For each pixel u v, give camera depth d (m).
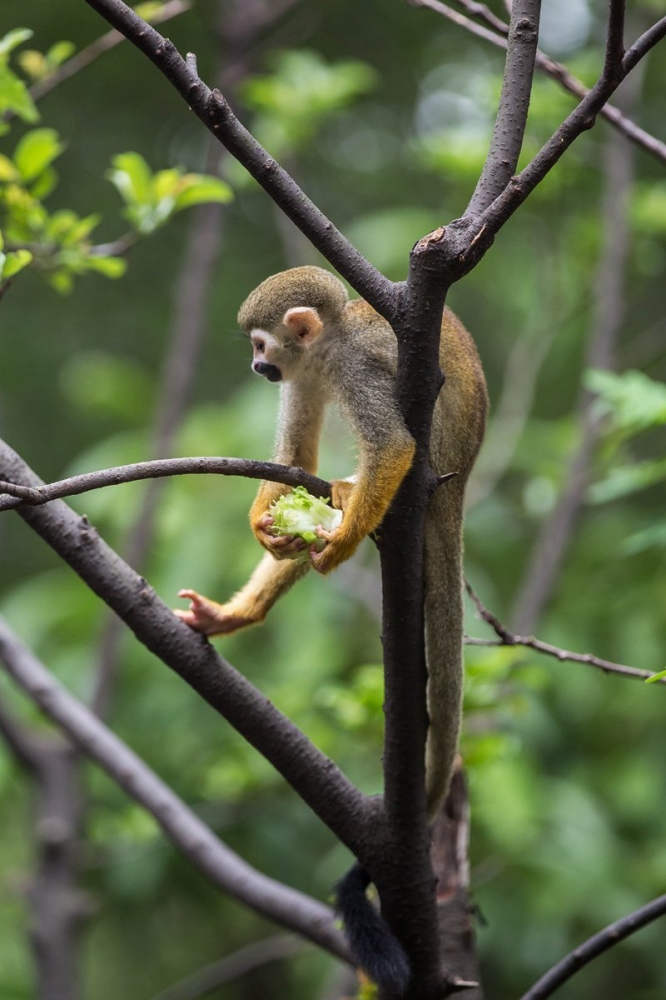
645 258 13.88
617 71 4.75
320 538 6.08
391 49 18.20
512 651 8.77
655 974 12.41
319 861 12.41
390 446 6.19
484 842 11.93
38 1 16.73
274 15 12.49
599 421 11.63
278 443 7.59
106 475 4.66
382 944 5.62
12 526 17.17
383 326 7.11
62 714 8.40
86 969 14.12
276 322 7.39
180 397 11.63
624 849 11.95
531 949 11.44
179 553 12.18
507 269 14.19
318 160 18.16
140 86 17.83
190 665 5.58
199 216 12.07
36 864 10.39
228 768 10.49
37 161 7.35
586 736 12.88
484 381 7.42
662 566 13.12
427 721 5.64
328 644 11.77
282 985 13.78
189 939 14.15
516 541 14.41
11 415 17.56
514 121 5.18
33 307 17.81
